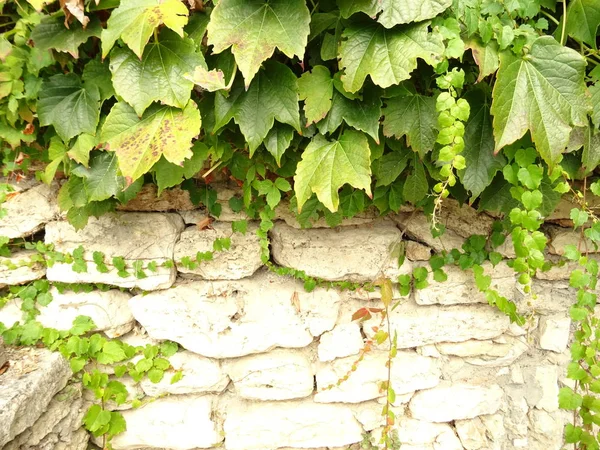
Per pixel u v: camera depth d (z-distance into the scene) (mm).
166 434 1690
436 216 1585
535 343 1812
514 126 1094
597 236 1289
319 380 1718
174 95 1092
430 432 1821
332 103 1188
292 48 1042
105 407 1657
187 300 1638
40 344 1559
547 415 1831
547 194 1346
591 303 1348
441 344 1769
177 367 1677
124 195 1324
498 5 1104
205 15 1140
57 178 1562
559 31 1172
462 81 1095
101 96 1251
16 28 1261
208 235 1625
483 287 1618
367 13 1049
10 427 1188
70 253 1567
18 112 1331
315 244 1628
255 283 1691
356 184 1162
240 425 1707
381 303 1718
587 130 1222
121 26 1027
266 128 1167
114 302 1637
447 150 1104
